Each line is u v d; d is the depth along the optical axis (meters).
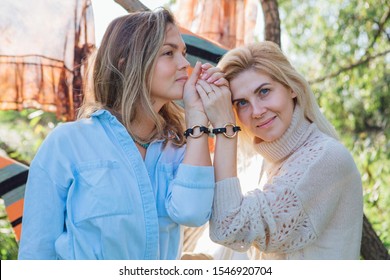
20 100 2.98
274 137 2.26
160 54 2.11
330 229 2.28
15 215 2.95
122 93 2.12
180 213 2.02
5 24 2.98
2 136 5.25
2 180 2.94
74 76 3.04
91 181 1.98
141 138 2.17
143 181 2.04
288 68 2.28
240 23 3.52
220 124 2.19
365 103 5.48
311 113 2.34
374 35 5.25
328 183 2.21
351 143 5.53
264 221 2.14
